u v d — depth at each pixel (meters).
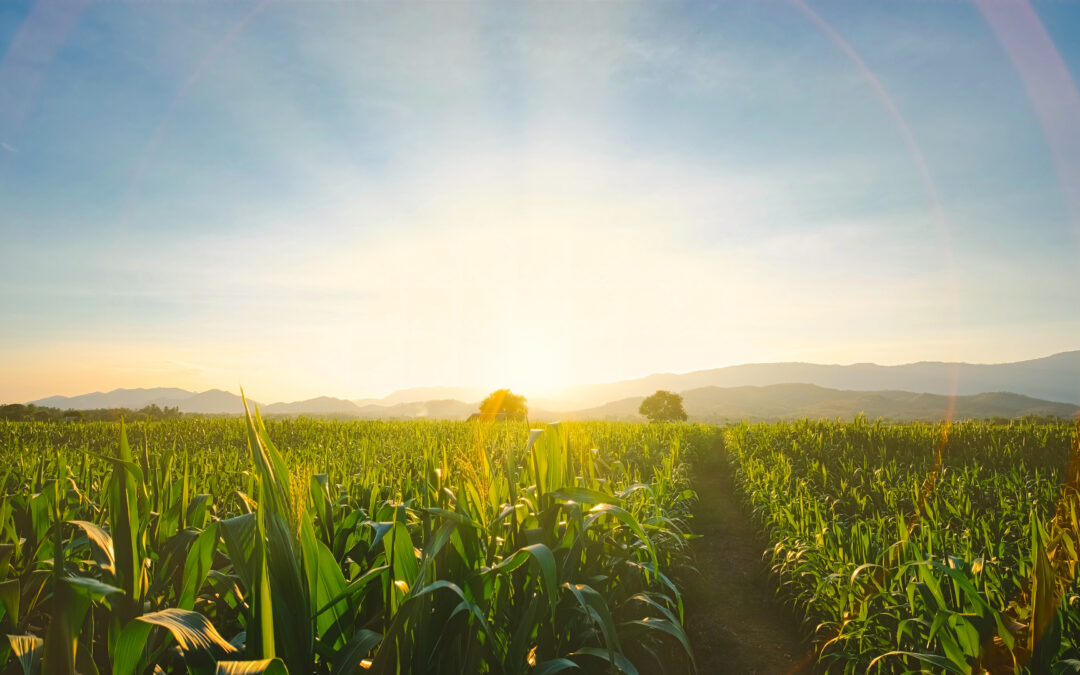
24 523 4.46
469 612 3.21
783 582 7.35
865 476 13.09
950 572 3.47
